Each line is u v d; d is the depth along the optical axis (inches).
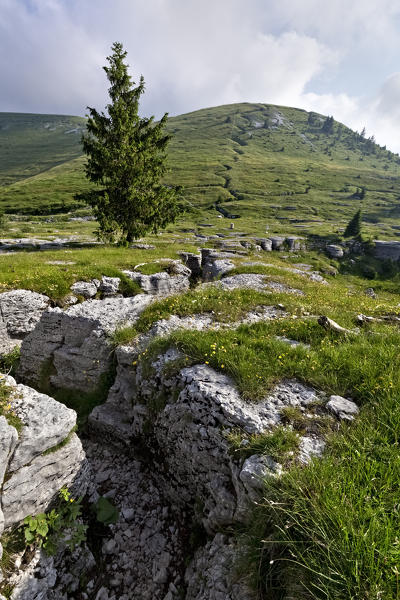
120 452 300.5
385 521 123.3
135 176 1174.3
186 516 235.8
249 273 834.8
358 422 186.9
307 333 324.8
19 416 196.9
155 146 1247.5
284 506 144.3
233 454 189.5
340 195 7849.4
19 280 559.2
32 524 179.8
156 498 254.5
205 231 4062.5
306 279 844.0
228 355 259.4
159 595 196.5
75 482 217.9
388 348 263.9
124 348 322.0
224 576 158.4
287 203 6914.4
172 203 1274.6
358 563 111.3
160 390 263.1
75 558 197.8
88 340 354.6
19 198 6279.5
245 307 449.1
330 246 3890.3
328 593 106.4
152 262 852.0
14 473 176.4
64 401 357.4
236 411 206.4
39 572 176.7
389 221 5979.3
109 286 653.9
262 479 160.6
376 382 216.4
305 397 220.5
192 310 413.4
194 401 227.5
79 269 674.8
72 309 397.1
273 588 132.3
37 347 394.0
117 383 324.8
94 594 194.9
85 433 323.0
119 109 1133.1
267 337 311.9
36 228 3848.4
